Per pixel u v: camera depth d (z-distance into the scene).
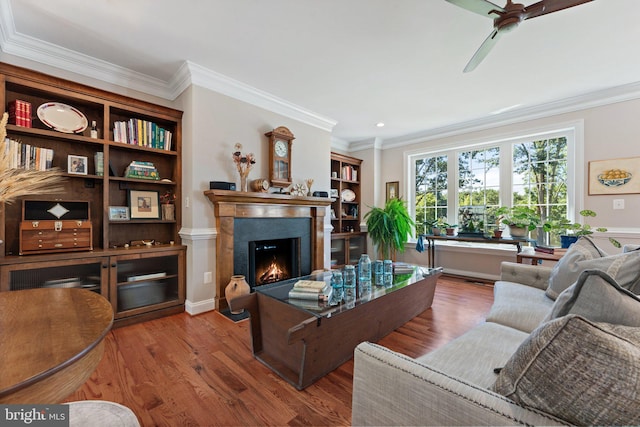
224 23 2.07
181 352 2.02
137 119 2.79
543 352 0.62
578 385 0.56
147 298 2.66
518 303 1.74
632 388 0.51
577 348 0.58
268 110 3.42
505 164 4.06
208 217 2.87
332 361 1.81
